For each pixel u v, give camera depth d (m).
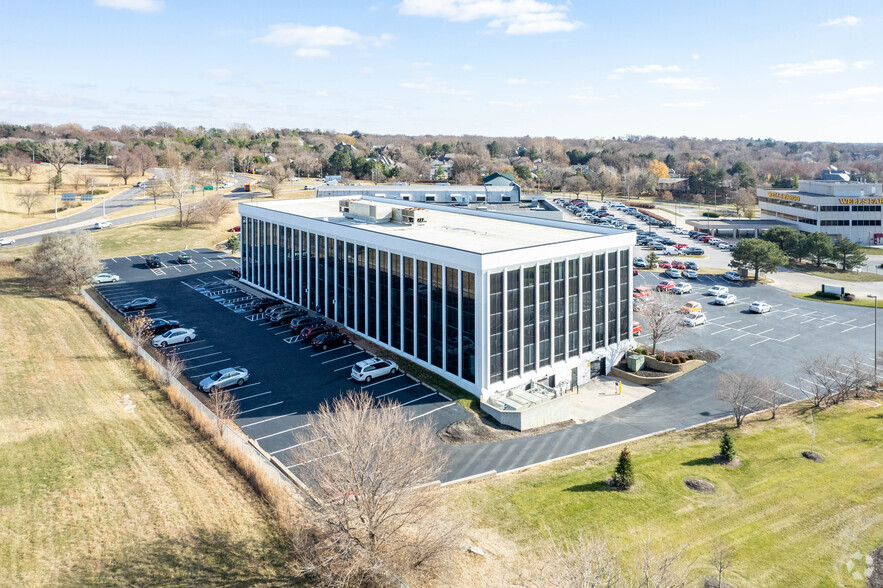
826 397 56.88
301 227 79.31
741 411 51.50
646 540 35.12
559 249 59.22
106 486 39.28
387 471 31.30
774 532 36.97
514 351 57.31
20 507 36.72
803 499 40.50
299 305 81.81
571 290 61.56
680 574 31.98
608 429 52.03
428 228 72.31
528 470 44.06
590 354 64.19
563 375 61.44
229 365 61.69
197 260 111.12
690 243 144.88
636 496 40.31
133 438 45.81
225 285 93.94
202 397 54.22
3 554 32.53
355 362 62.50
